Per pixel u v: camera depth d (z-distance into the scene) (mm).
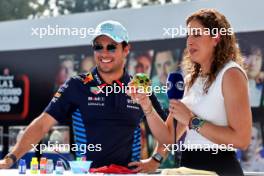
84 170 2555
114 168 2664
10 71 8469
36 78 8281
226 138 2445
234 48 2643
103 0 18188
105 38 3072
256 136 6473
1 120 8531
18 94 8414
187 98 2703
